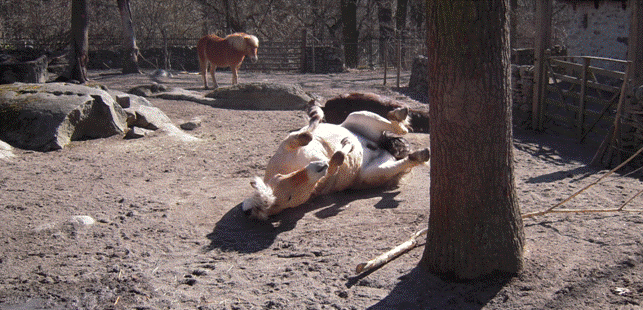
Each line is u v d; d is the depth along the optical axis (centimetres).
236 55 1677
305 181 480
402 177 630
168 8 3134
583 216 488
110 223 517
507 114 358
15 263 430
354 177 590
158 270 421
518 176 654
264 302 367
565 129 952
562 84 1452
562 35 3148
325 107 910
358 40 3556
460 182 361
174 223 521
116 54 2672
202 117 1137
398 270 402
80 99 866
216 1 3328
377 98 882
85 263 431
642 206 507
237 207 564
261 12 3388
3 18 2870
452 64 347
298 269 416
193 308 363
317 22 3544
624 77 705
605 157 734
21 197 587
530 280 370
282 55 2623
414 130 927
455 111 352
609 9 1853
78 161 754
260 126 1038
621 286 356
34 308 366
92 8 3022
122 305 368
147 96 1395
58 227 498
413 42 2892
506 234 371
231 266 428
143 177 684
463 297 358
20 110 834
